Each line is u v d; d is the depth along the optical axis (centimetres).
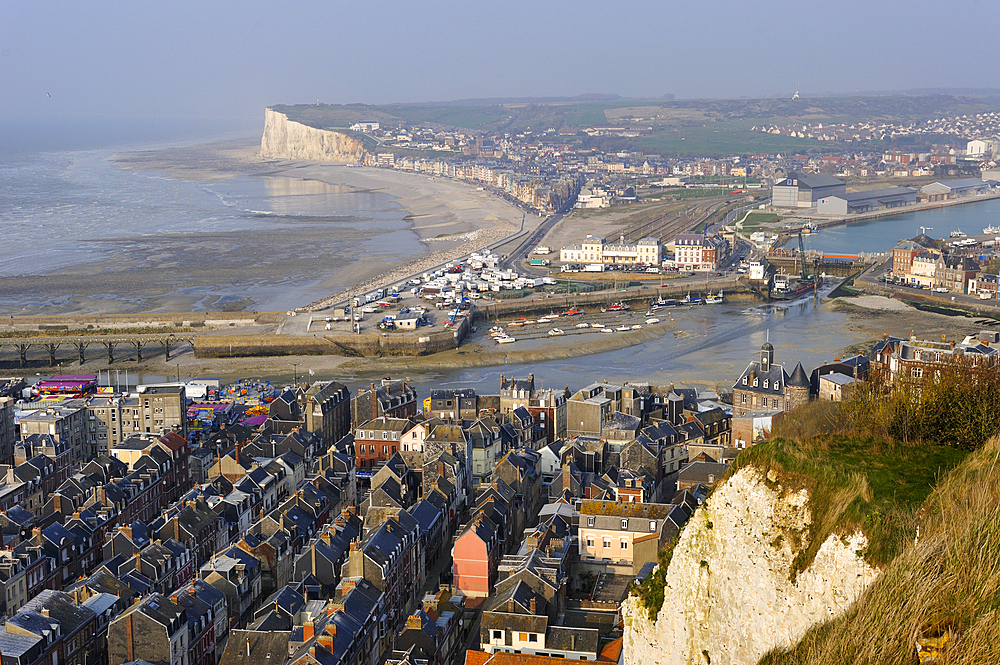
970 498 7212
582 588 19550
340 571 19075
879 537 7488
